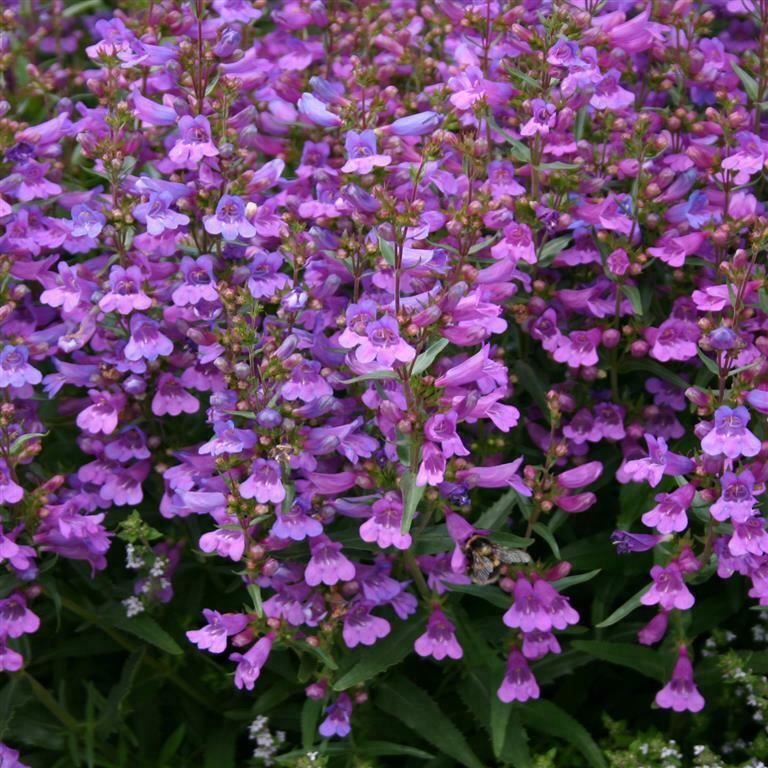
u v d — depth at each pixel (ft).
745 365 3.92
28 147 4.11
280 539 3.84
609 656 4.02
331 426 3.93
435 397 3.77
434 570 3.97
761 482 3.81
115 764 4.14
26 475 3.99
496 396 3.80
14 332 4.07
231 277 3.95
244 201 3.97
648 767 4.00
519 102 4.04
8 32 4.45
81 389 4.23
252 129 4.04
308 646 3.89
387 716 4.10
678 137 4.20
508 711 3.96
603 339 4.06
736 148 4.07
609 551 4.12
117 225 3.95
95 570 4.06
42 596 4.11
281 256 3.95
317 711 3.97
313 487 3.84
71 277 3.98
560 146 4.07
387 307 3.79
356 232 4.00
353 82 4.13
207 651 4.20
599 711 4.24
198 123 3.94
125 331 4.00
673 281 4.12
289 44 4.34
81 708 4.23
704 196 4.06
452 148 4.02
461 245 3.92
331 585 3.89
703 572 3.90
